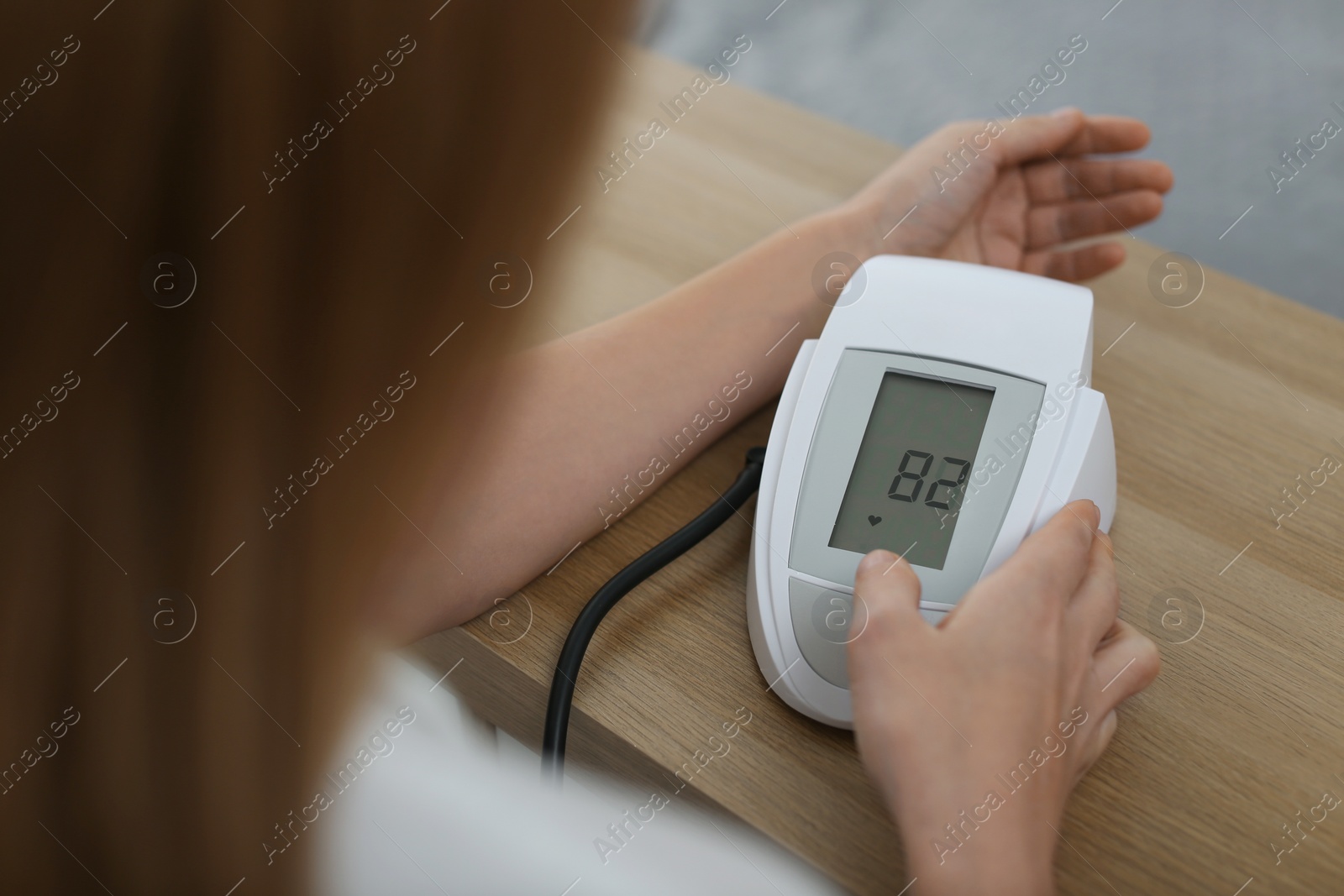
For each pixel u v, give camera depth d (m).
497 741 0.55
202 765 0.23
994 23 1.83
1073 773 0.40
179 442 0.20
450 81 0.19
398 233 0.19
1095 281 0.68
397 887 0.45
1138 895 0.38
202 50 0.17
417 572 0.45
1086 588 0.42
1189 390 0.60
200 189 0.18
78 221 0.18
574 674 0.45
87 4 0.17
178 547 0.21
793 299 0.62
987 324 0.51
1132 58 1.74
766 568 0.47
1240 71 1.71
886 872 0.39
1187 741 0.43
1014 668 0.38
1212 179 1.59
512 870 0.45
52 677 0.22
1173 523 0.52
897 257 0.56
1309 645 0.47
